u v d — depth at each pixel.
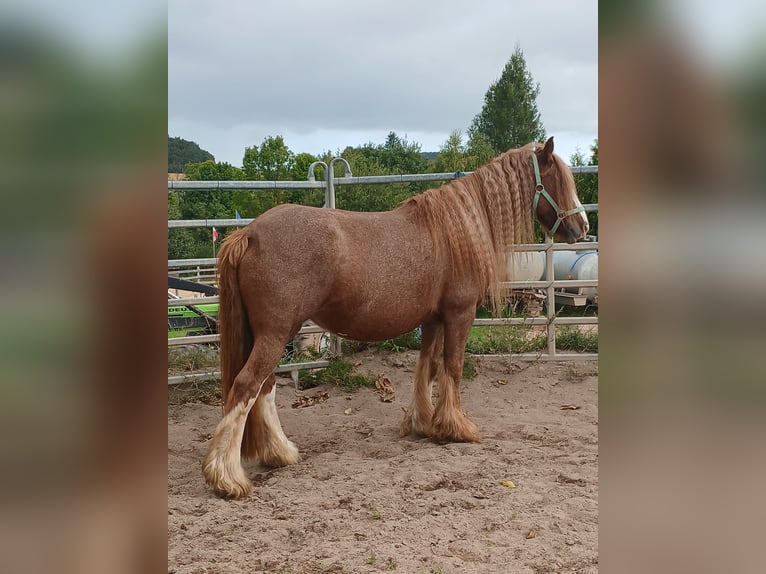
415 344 6.35
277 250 3.67
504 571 2.59
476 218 4.34
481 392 5.70
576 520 3.12
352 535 2.98
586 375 6.06
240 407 3.61
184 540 2.93
